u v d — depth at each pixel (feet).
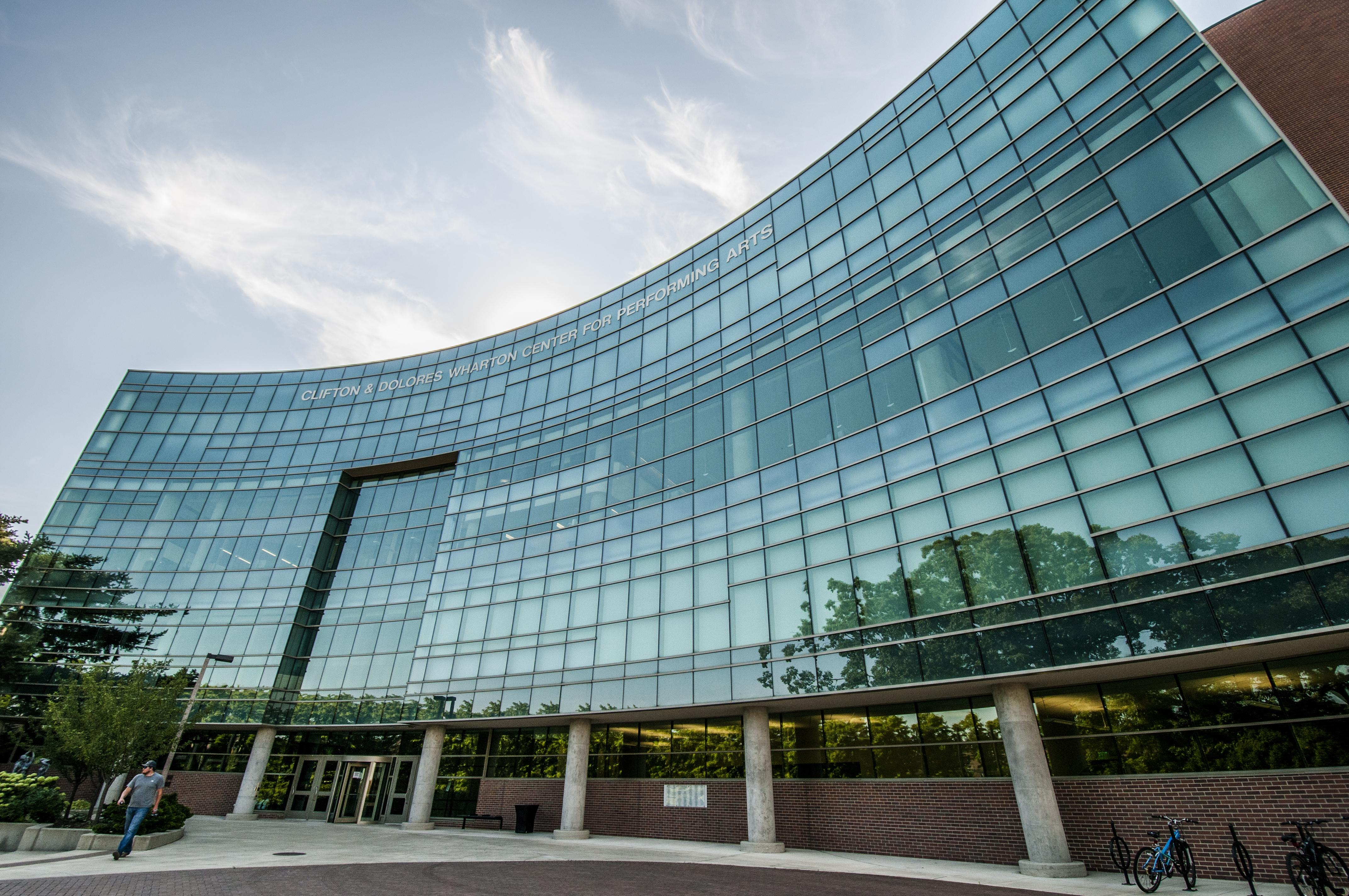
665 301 97.55
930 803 54.85
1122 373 48.78
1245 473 41.01
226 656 93.97
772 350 78.69
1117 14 58.59
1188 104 51.47
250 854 49.24
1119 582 44.62
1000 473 53.42
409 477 124.67
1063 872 42.60
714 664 66.33
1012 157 62.90
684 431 83.66
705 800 69.00
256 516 124.26
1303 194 43.21
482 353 125.08
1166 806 44.32
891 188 73.92
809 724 64.80
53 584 118.01
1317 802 38.96
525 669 82.58
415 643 107.34
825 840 59.52
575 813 72.90
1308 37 60.13
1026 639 48.01
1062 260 55.62
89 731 59.67
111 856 45.32
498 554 96.32
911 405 62.08
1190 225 48.42
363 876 38.86
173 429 135.74
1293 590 37.42
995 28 69.05
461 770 91.56
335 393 135.85
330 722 104.17
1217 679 44.93
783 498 68.80
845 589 60.13
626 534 82.58
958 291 62.75
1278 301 42.47
